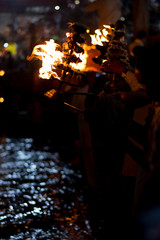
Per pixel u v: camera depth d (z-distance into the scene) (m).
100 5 6.47
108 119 3.52
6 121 11.27
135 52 2.17
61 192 5.04
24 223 4.04
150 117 2.71
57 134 8.55
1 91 11.38
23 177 5.73
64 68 2.69
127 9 8.94
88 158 4.85
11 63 13.27
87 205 4.51
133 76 3.49
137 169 3.52
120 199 3.84
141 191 2.05
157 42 2.16
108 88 3.11
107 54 2.92
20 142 8.71
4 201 4.69
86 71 4.00
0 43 11.64
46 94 2.79
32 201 4.70
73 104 5.02
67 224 4.01
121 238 3.44
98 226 3.86
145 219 1.64
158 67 2.11
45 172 6.04
